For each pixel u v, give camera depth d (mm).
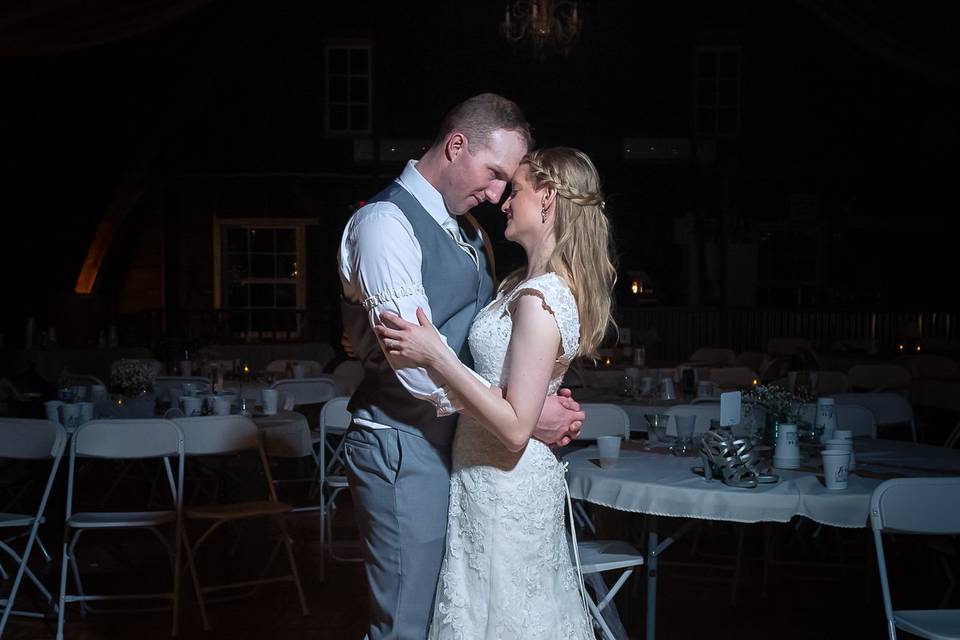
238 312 13648
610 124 14141
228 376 7363
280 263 14062
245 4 13656
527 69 14102
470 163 2477
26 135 12648
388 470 2473
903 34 10047
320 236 13953
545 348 2365
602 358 8219
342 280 2490
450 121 2502
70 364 9273
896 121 13844
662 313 12766
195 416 4699
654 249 13914
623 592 4488
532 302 2383
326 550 5520
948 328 12312
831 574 5004
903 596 4637
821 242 13922
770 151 14055
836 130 14000
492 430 2312
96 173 13781
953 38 9602
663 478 3498
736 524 5250
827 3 10406
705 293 13859
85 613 4445
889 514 3082
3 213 12852
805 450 3965
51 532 5848
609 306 2580
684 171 13789
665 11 14164
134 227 14016
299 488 7223
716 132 14156
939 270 13852
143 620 4375
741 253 13914
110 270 13930
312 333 13750
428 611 2508
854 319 12461
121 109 13562
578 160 2541
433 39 14062
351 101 13984
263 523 5219
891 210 13805
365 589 4824
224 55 13648
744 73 14133
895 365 7059
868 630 4203
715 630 4195
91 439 4188
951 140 13414
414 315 2309
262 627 4277
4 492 6719
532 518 2479
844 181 13828
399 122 14023
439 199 2531
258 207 14008
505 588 2443
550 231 2549
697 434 4121
